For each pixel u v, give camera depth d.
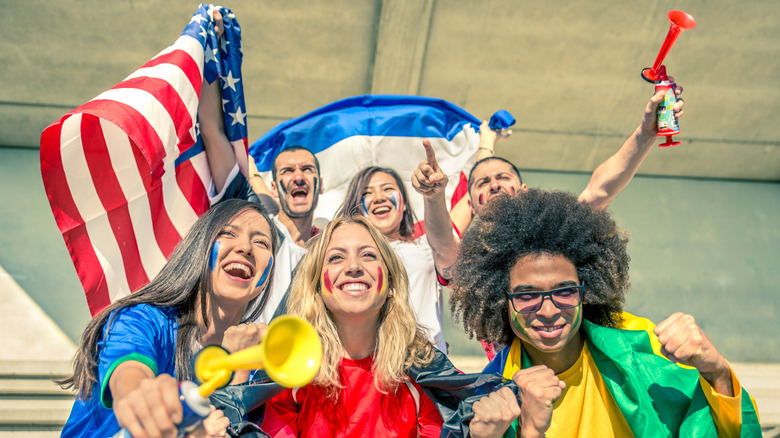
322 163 5.07
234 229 2.61
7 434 4.39
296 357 1.28
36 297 5.65
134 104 2.76
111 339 2.22
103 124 3.07
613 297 2.50
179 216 3.26
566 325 2.32
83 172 3.04
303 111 7.00
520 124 7.29
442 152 5.18
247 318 2.78
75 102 6.70
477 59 6.65
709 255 7.09
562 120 7.27
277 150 5.02
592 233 2.48
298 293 2.55
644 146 3.54
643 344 2.36
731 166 7.95
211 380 1.34
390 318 2.54
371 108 5.22
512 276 2.44
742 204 7.77
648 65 6.79
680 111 3.41
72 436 2.33
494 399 2.12
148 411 1.35
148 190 3.17
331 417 2.37
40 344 5.30
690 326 2.12
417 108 5.21
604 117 7.25
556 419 2.37
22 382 4.65
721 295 6.70
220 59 3.29
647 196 7.69
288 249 3.76
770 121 7.48
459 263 2.67
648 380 2.30
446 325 5.84
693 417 2.21
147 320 2.34
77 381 2.30
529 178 7.63
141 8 5.98
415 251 3.92
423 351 2.52
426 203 3.45
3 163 6.83
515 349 2.51
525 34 6.45
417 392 2.46
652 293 6.61
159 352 2.33
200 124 3.31
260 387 2.21
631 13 6.37
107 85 6.57
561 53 6.64
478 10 6.25
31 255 5.99
